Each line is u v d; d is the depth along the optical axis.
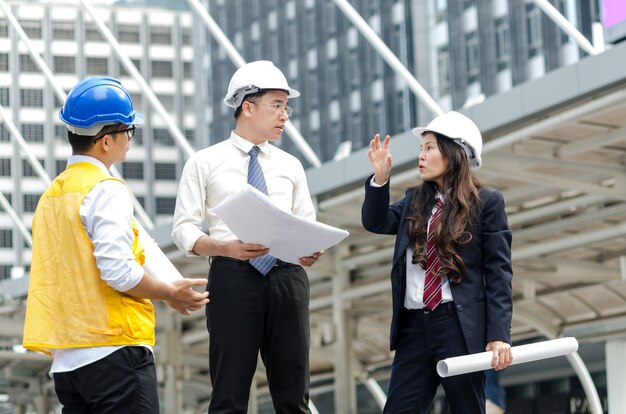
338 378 20.95
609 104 11.82
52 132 82.62
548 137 14.26
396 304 5.89
